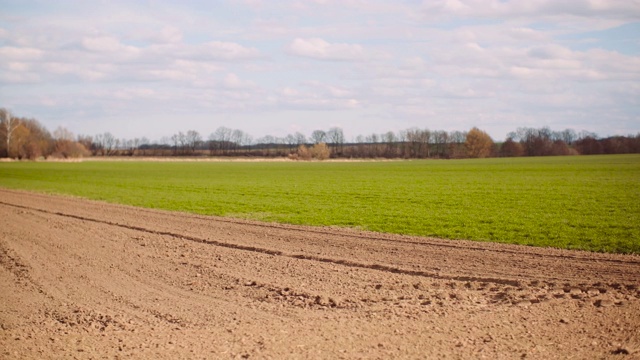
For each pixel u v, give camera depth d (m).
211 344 8.80
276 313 10.46
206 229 21.53
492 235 19.11
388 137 197.25
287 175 66.56
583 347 8.26
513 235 18.98
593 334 8.78
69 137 140.00
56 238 19.69
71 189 46.41
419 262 14.68
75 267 14.83
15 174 72.00
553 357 7.90
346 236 19.28
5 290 12.52
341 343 8.69
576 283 12.02
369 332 9.17
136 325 9.90
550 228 20.34
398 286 12.19
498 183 46.03
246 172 76.25
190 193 40.72
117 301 11.55
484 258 15.05
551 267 13.77
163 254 16.45
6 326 9.95
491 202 30.39
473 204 29.47
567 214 24.41
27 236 20.22
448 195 35.38
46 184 53.16
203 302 11.35
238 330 9.48
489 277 12.80
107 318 10.31
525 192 36.44
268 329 9.50
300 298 11.42
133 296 11.94
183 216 26.27
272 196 36.88
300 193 38.97
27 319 10.38
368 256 15.59
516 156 165.38
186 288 12.52
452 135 186.62
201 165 109.25
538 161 105.94
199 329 9.60
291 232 20.39
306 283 12.60
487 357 7.95
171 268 14.54
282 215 25.98
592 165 78.44
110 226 22.83
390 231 20.45
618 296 10.87
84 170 84.31
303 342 8.78
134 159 151.38
